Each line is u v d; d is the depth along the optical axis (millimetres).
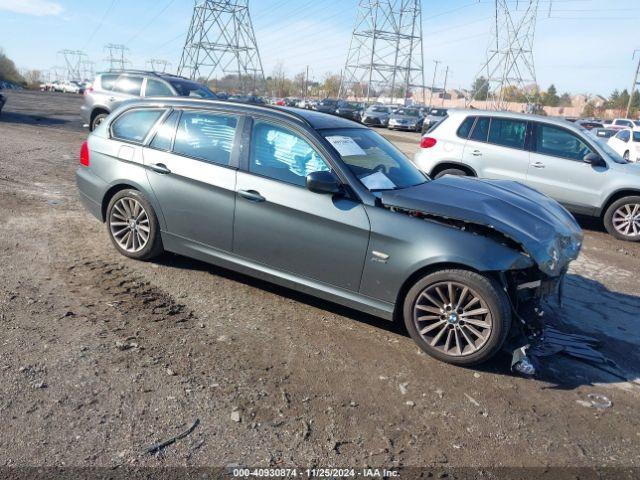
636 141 20016
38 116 22141
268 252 4637
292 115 4727
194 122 5105
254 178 4645
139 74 14398
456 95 117438
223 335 4133
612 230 8797
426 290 4055
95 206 5645
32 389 3229
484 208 4109
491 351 3895
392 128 36094
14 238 5801
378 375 3797
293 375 3682
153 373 3525
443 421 3348
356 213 4230
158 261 5523
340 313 4734
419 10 63500
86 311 4297
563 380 3998
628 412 3654
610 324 5176
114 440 2887
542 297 4336
